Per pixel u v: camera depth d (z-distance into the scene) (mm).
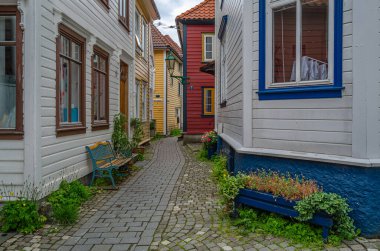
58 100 5531
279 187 4395
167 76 25172
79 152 6551
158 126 24672
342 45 4395
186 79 17453
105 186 6922
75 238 4168
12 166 4785
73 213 4699
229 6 8523
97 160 7012
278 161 5082
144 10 15617
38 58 4852
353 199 4211
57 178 5543
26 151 4762
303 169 4766
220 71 11203
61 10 5625
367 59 4168
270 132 5250
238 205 4773
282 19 5219
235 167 6379
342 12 4387
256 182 4699
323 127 4609
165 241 4051
